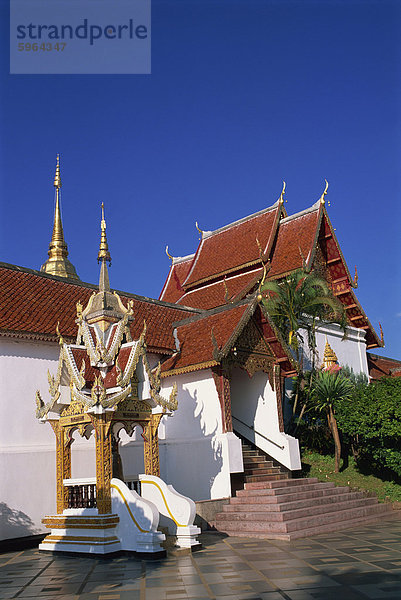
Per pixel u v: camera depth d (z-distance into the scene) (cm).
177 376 1788
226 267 2952
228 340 1639
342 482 1819
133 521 1103
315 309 2323
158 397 1280
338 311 2480
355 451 2017
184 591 771
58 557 1152
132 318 1373
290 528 1296
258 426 1869
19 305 1644
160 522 1232
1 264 1788
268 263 2828
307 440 2133
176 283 3500
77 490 1263
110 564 1019
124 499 1132
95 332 1333
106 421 1193
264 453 1834
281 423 1820
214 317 1848
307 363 2538
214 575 873
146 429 1300
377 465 1938
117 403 1206
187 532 1131
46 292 1803
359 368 2938
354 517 1507
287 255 2762
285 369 1894
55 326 1622
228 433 1606
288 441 1778
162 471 1752
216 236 3278
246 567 927
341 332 2864
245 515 1405
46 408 1298
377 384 1958
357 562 927
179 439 1733
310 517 1385
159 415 1300
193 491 1645
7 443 1427
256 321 1822
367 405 1817
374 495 1736
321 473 1920
